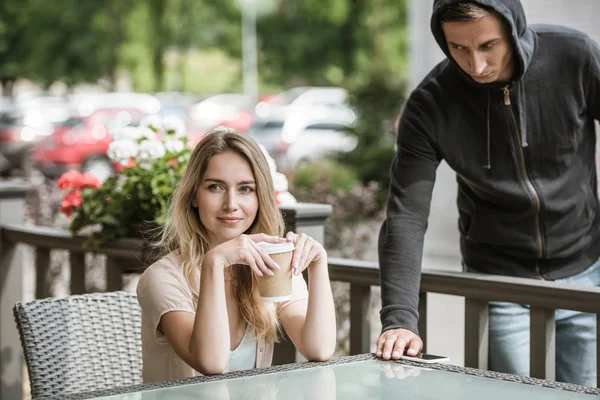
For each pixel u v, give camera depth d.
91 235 4.18
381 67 13.82
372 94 13.36
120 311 3.06
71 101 20.67
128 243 4.05
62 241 4.32
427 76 3.16
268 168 2.68
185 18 33.56
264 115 22.34
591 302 2.83
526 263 3.16
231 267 2.66
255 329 2.67
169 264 2.67
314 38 34.72
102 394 2.11
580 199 3.09
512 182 3.06
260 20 35.25
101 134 17.06
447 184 5.68
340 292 5.47
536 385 2.17
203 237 2.70
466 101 3.05
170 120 4.21
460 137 3.07
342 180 10.70
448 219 5.67
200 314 2.40
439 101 3.08
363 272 3.44
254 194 2.65
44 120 17.81
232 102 25.64
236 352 2.67
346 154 12.71
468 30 2.77
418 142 3.10
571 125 3.00
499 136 3.03
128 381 3.03
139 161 4.12
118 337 3.04
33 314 2.90
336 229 6.44
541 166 3.04
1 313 4.63
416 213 3.04
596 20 5.24
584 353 3.19
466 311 3.19
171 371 2.61
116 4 31.78
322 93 23.05
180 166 4.12
